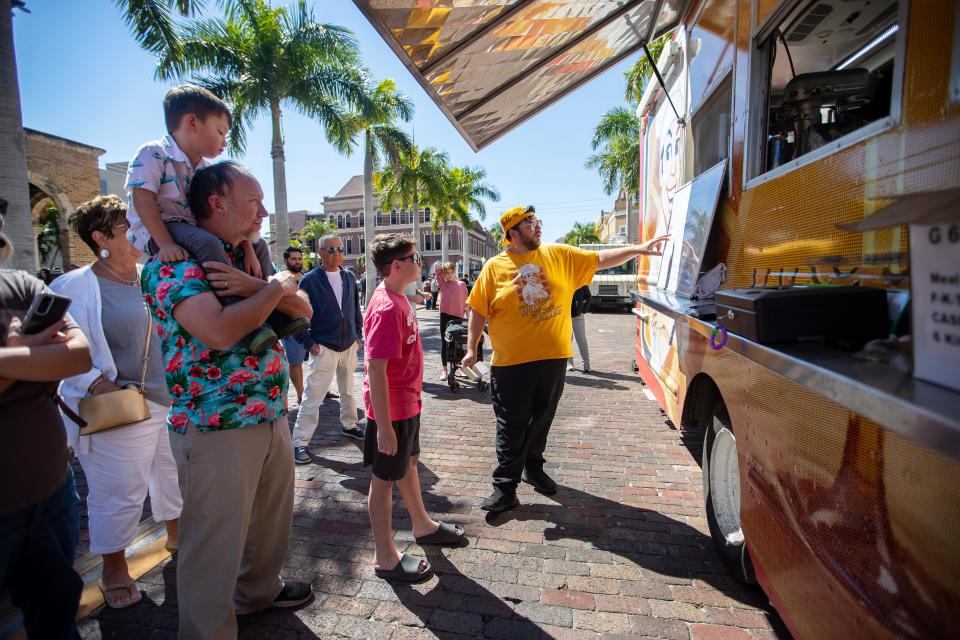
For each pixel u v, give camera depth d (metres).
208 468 1.84
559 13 3.13
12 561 1.58
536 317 3.21
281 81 13.52
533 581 2.59
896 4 2.35
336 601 2.46
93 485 2.39
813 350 1.27
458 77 3.55
